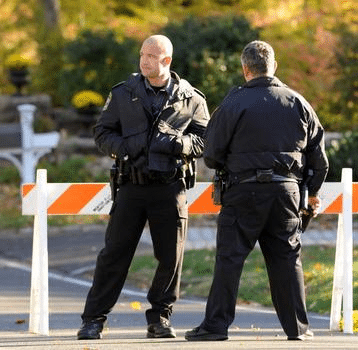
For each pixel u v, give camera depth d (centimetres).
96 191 3475
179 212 3147
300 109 2977
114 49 8962
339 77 8469
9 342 3127
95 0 10719
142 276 5250
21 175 7938
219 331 3011
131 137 3094
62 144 8512
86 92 8631
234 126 2961
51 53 9750
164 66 3091
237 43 8431
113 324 3797
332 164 7019
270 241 3025
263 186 2956
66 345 3016
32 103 9181
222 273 2984
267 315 4150
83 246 6088
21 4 10688
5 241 6438
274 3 10181
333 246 5703
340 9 9181
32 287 3434
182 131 3120
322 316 4141
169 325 3219
